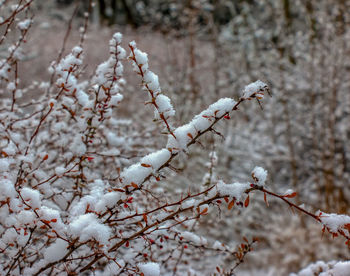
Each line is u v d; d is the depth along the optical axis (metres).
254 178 1.47
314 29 9.02
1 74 2.31
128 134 3.30
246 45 10.66
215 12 11.90
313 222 6.73
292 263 5.96
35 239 1.81
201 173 5.94
